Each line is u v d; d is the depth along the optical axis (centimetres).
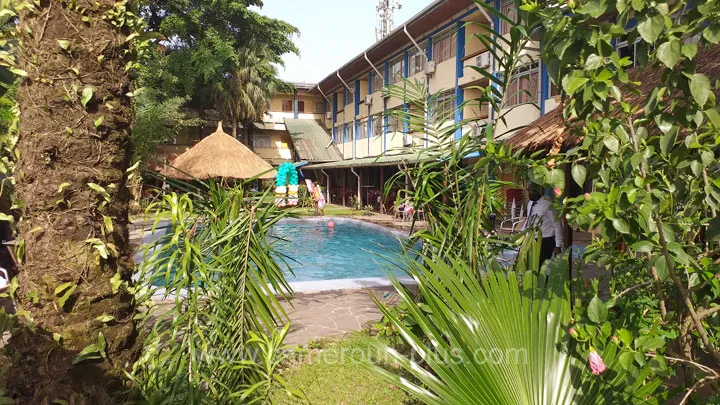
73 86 215
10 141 220
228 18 3225
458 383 217
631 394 200
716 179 191
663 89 194
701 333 201
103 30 224
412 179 421
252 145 4053
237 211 314
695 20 177
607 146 195
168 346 290
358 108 3278
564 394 211
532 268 269
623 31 175
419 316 242
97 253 219
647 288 301
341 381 425
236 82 3388
